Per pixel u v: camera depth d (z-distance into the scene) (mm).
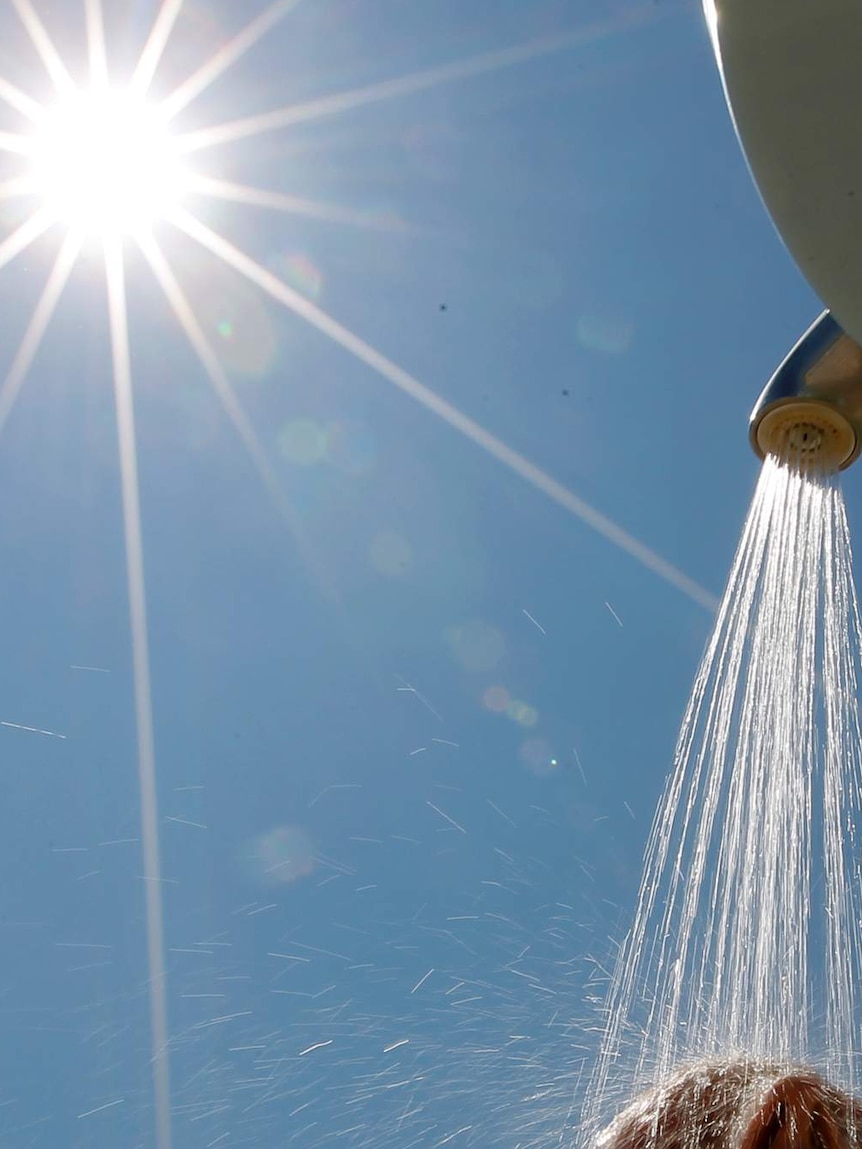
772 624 2617
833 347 2445
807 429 2508
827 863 2518
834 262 1947
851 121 1788
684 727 2811
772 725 2607
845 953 2457
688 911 2650
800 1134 1705
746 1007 2426
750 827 2574
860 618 2512
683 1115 1828
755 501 2725
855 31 1700
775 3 1717
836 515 2488
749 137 1874
